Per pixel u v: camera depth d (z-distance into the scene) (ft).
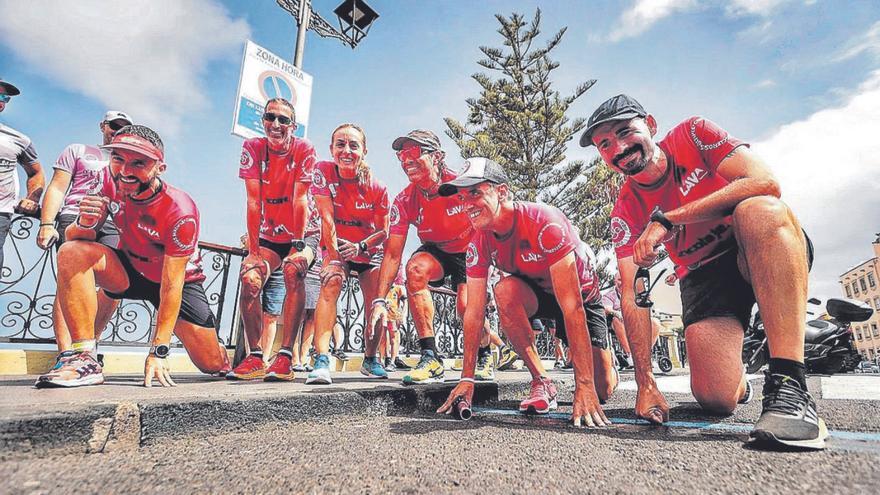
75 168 11.02
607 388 8.62
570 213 56.18
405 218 9.95
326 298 9.00
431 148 9.26
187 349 9.51
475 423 6.15
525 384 10.69
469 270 7.30
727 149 5.84
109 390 5.98
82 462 3.83
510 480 3.34
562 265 6.45
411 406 7.62
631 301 6.72
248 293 9.66
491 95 54.49
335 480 3.37
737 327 6.81
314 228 11.70
